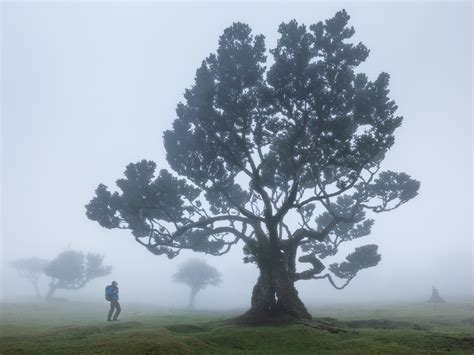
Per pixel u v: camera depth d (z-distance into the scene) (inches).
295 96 904.3
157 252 1231.5
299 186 1162.6
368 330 789.2
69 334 743.7
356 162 912.9
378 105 891.4
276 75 891.4
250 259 1072.8
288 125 971.3
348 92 914.7
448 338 663.8
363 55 904.3
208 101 910.4
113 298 1058.1
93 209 1003.3
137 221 1019.3
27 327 998.4
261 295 972.6
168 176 1003.9
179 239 1219.2
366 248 1279.5
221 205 1246.3
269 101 926.4
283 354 567.8
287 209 967.6
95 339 650.8
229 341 680.4
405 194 1056.2
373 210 1076.5
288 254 1027.3
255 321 896.3
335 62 906.1
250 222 1073.5
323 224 1397.6
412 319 1235.9
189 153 946.1
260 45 933.2
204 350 593.0
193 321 1075.9
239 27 931.3
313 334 713.0
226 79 919.0
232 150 1066.7
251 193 1272.1
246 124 933.8
